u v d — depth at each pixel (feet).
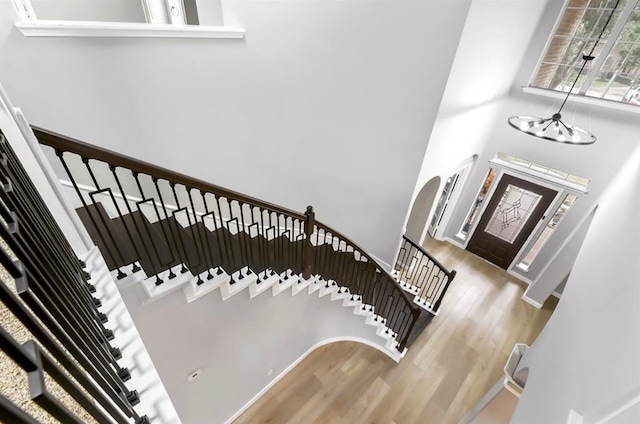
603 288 5.59
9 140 4.03
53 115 7.49
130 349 4.45
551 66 13.96
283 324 10.04
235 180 11.78
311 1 9.08
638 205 6.19
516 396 8.66
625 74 12.27
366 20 9.30
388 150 11.33
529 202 16.71
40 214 3.80
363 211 13.47
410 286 15.94
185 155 10.13
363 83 10.38
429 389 12.27
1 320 2.39
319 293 10.51
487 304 16.43
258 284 7.97
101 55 7.36
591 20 12.44
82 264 5.03
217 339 7.88
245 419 10.94
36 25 6.30
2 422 1.28
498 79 13.10
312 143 11.80
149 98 8.55
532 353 8.26
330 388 12.06
